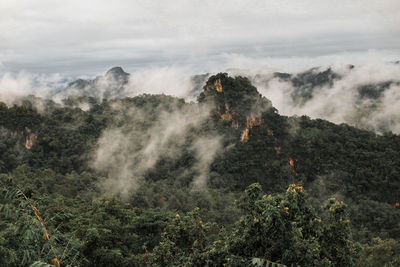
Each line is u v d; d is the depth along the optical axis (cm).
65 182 5934
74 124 9006
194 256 1059
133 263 1834
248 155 7606
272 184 7200
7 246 683
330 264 965
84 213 2941
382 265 2441
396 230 5094
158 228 2605
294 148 8050
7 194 587
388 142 8038
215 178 7025
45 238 546
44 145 7994
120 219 3047
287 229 935
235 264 881
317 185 6988
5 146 7400
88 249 1761
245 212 1088
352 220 5572
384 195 6806
